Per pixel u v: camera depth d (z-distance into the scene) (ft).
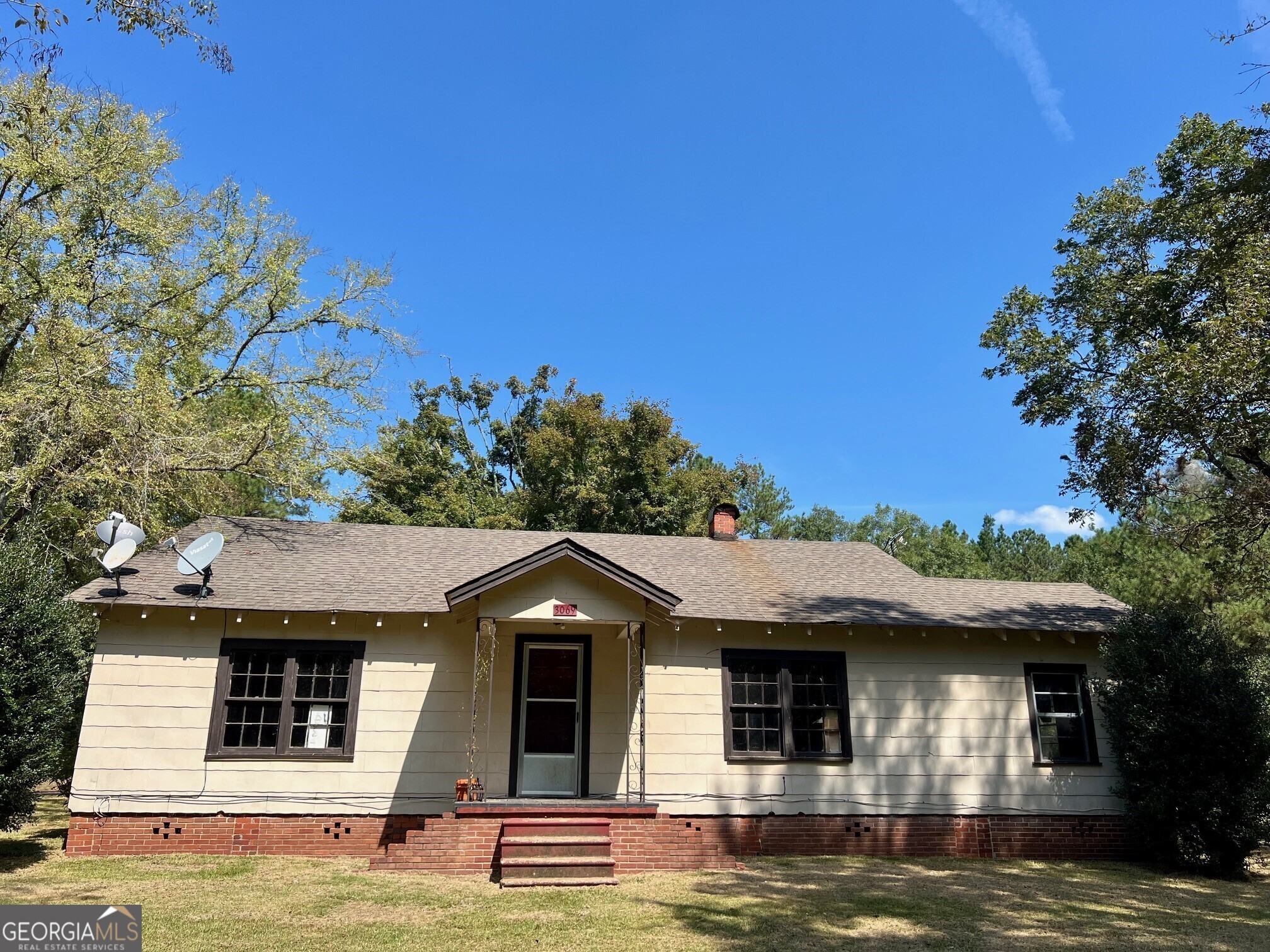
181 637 40.75
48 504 55.31
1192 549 60.59
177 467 55.72
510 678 43.34
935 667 45.91
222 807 39.17
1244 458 47.44
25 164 52.21
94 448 52.54
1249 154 46.29
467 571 48.60
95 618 41.50
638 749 43.01
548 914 27.94
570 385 121.08
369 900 29.48
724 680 44.21
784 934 25.99
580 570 39.65
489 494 131.03
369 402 65.57
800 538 180.14
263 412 65.36
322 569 47.11
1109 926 27.89
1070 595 53.36
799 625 44.60
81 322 56.90
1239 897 33.78
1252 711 39.11
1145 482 52.21
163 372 61.98
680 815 42.06
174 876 33.17
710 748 43.14
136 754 38.99
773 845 42.09
